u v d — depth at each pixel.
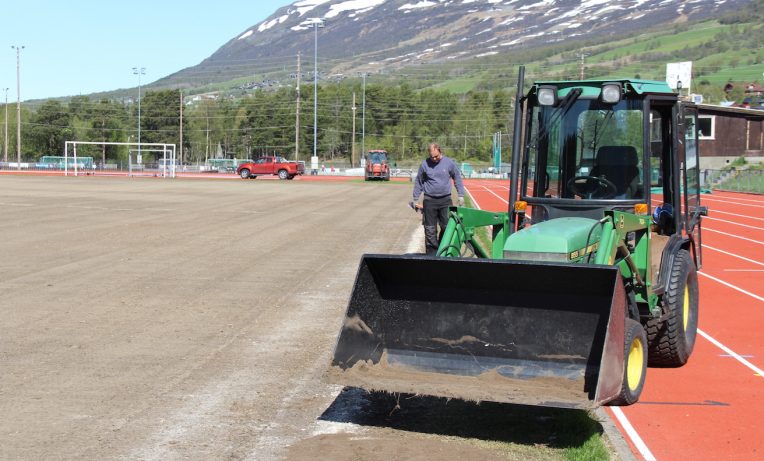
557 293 6.69
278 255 17.05
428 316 7.02
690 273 9.44
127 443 6.36
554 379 6.58
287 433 6.64
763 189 48.53
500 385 6.60
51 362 8.51
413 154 135.25
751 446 6.56
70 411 7.05
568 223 8.05
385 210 31.06
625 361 6.79
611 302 6.21
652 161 9.05
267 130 138.88
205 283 13.37
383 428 6.78
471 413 7.18
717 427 7.01
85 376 8.05
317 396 7.59
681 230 9.42
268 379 8.09
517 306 6.79
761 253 19.41
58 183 54.44
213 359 8.76
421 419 7.02
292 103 139.00
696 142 10.32
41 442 6.34
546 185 8.95
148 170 92.44
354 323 6.91
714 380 8.47
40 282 13.16
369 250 18.06
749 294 13.60
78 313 10.87
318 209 31.17
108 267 14.89
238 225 23.75
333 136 138.12
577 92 8.75
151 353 8.94
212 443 6.40
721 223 27.72
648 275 8.25
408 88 156.88
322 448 6.32
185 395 7.54
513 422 6.95
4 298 11.79
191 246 18.36
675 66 46.16
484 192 48.97
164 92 143.00
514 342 6.79
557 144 8.88
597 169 8.73
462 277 6.86
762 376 8.62
